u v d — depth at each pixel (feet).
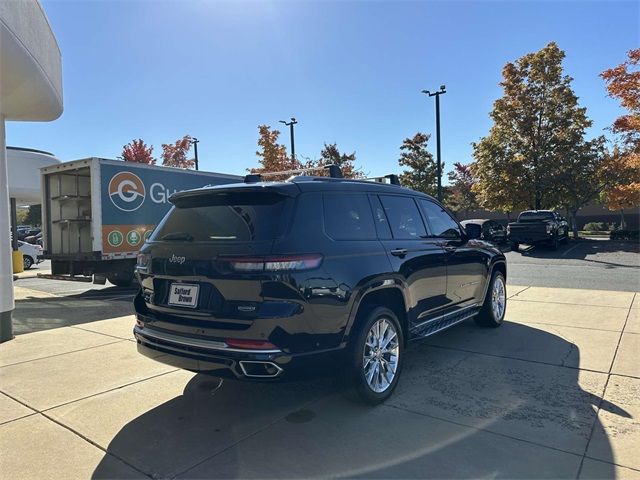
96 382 15.42
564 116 84.94
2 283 20.74
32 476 9.89
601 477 9.40
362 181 15.02
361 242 13.26
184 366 11.89
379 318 13.24
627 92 56.18
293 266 11.03
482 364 16.49
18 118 25.71
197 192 12.74
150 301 12.91
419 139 109.50
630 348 17.93
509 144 88.58
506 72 87.86
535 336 20.08
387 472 9.78
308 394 14.19
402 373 15.67
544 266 49.93
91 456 10.69
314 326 11.32
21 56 18.58
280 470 9.96
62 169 38.04
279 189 11.81
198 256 11.65
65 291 40.19
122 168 37.96
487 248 21.26
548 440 10.94
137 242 38.96
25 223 209.46
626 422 11.79
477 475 9.56
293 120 89.86
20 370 16.67
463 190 148.25
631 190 63.62
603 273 42.70
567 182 82.33
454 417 12.27
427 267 15.93
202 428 12.00
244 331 10.83
